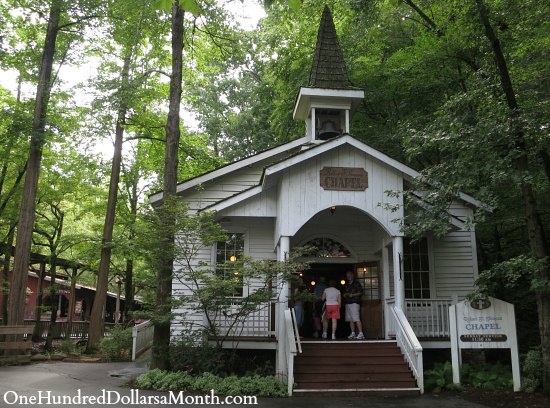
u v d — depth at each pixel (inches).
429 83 659.4
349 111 634.8
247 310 450.9
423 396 391.9
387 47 791.7
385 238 532.4
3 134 716.7
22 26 738.8
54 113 705.0
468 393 399.2
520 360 488.4
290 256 452.8
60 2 670.5
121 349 655.1
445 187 408.2
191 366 441.1
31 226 651.5
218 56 674.8
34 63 740.7
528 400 365.1
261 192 511.2
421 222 422.6
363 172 492.4
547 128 349.7
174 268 534.6
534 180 382.9
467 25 491.8
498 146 398.6
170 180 498.0
